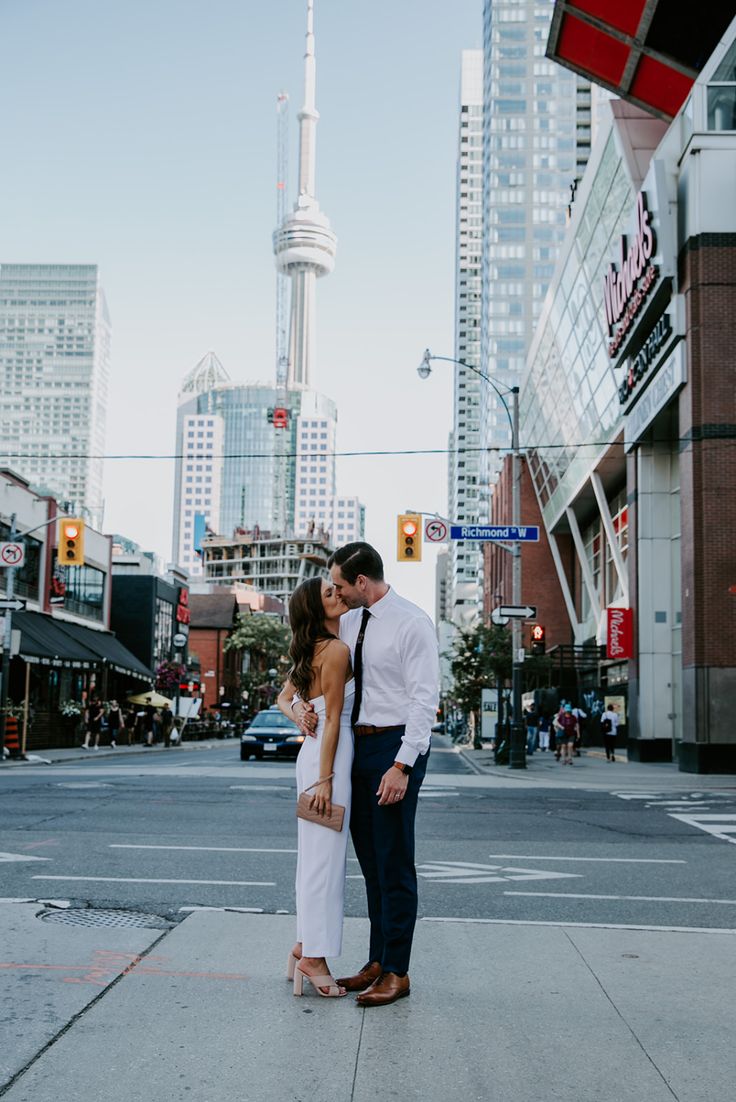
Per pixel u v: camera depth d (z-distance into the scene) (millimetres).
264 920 6148
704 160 25078
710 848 9992
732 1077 3730
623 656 31453
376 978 4805
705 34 29203
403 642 4754
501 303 135500
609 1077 3707
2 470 35844
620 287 29844
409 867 4688
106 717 44219
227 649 92500
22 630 34812
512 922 6281
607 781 21281
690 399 24875
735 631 23969
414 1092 3529
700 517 24344
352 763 4805
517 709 26766
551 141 139125
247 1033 4078
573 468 47000
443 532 25672
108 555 49781
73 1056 3787
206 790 15508
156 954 5309
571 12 29953
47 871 7789
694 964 5344
